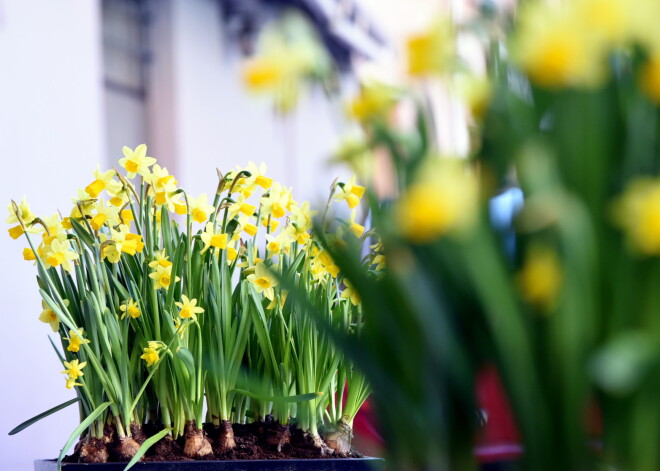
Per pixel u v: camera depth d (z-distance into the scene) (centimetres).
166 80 694
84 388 185
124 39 664
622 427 54
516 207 51
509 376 53
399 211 48
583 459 52
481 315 56
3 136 397
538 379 53
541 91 53
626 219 48
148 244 192
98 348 186
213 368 166
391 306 58
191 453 185
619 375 47
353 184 189
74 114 461
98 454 183
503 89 52
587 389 51
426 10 49
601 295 52
